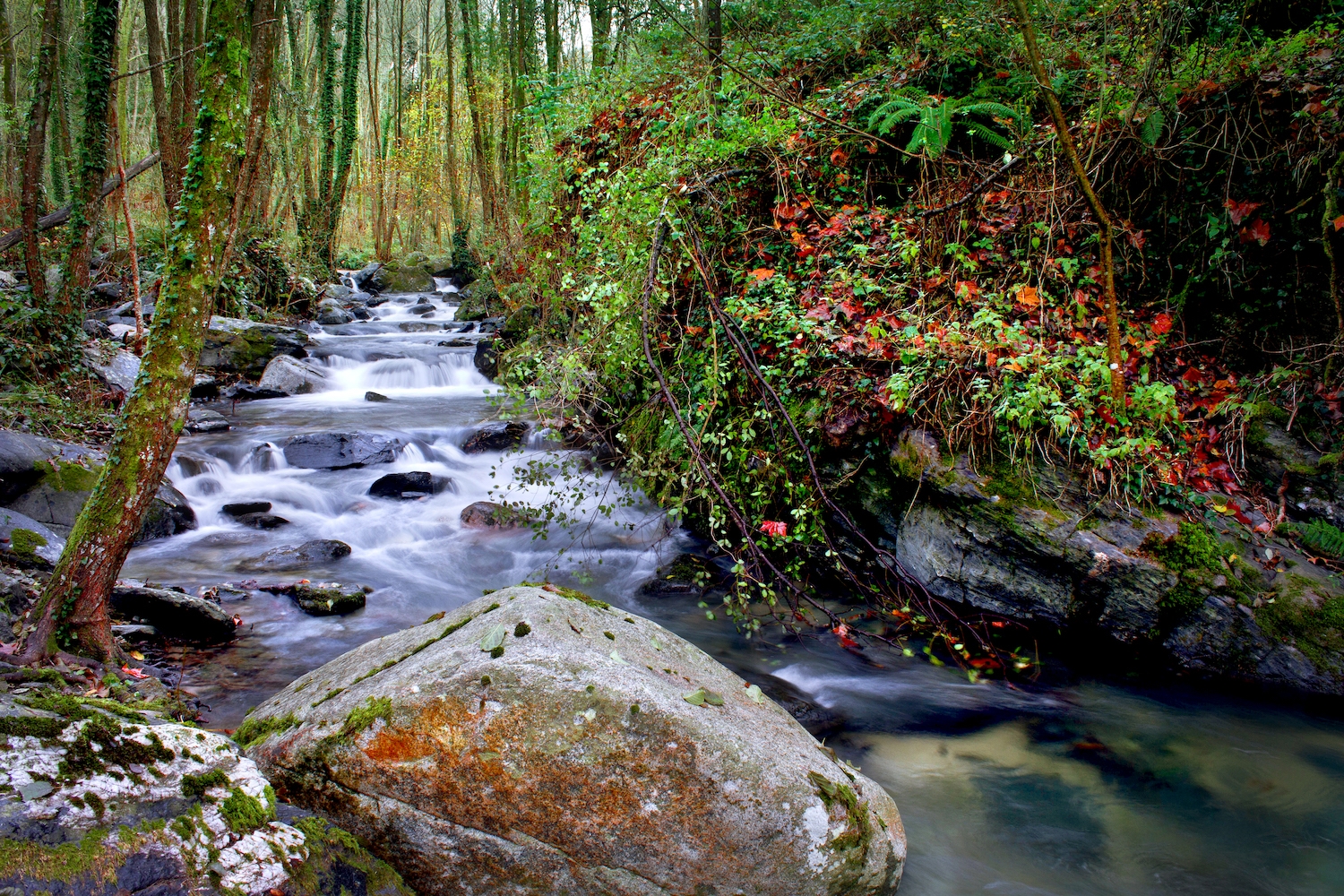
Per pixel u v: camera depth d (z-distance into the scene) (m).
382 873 2.26
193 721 3.73
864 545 5.43
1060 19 6.50
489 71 24.30
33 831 1.70
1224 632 4.36
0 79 21.38
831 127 6.33
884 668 4.79
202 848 1.87
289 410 11.58
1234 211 5.13
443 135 30.48
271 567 6.32
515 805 2.41
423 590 6.04
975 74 6.65
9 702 1.99
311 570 6.32
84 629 3.85
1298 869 3.18
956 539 4.88
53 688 2.95
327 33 22.25
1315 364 4.89
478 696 2.47
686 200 5.93
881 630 5.22
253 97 4.34
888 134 6.37
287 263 19.36
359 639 5.06
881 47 7.55
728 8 8.99
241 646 4.84
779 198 6.11
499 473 8.85
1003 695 4.49
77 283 9.87
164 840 1.83
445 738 2.44
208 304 3.93
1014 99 6.33
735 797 2.44
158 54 12.74
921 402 5.02
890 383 4.91
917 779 3.74
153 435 3.85
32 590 4.61
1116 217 5.61
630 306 5.62
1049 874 3.14
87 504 3.86
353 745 2.46
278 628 5.16
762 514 5.41
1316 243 4.91
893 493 5.23
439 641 2.89
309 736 2.53
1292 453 4.80
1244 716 4.23
